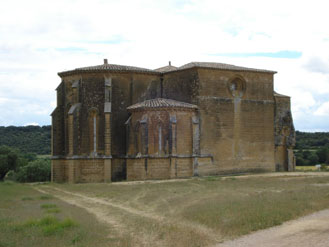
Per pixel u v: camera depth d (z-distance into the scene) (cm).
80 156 5384
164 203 3134
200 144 5203
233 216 2272
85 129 5434
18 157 8844
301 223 2119
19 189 4525
